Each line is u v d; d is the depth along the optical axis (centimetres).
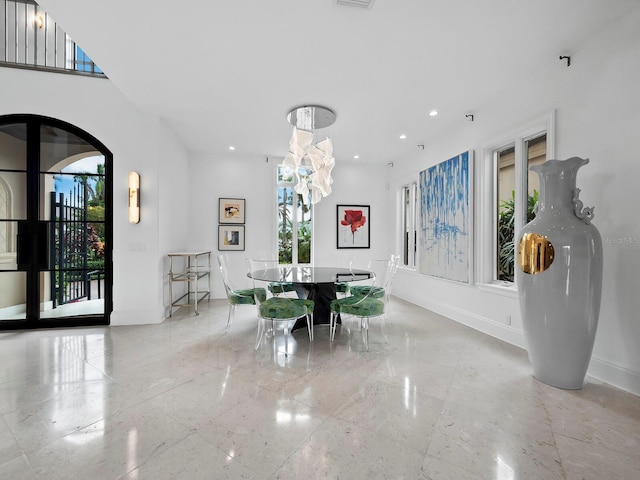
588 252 224
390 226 659
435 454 166
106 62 289
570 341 231
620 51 235
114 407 211
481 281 384
